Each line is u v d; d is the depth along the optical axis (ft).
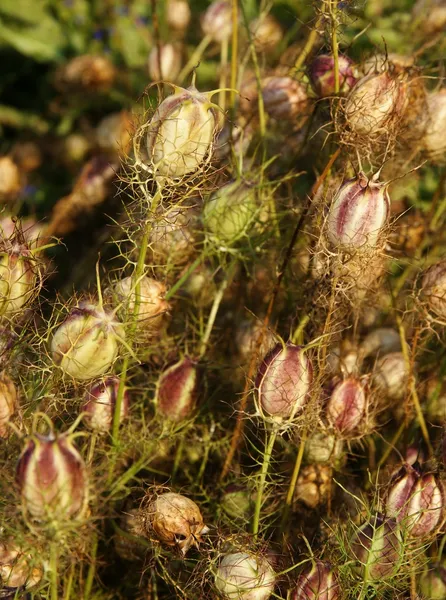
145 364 2.26
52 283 2.66
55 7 3.71
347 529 1.94
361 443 2.16
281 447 2.12
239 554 1.87
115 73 3.29
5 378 1.81
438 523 1.91
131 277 1.90
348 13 2.03
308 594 1.85
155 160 1.82
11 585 1.84
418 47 2.57
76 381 1.87
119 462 2.07
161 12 3.42
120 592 2.09
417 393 2.21
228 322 2.29
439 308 2.01
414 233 2.31
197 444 2.15
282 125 2.29
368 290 2.07
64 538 1.70
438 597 1.99
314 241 2.02
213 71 2.90
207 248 2.12
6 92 3.62
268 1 2.87
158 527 1.92
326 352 1.93
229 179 2.18
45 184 3.20
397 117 1.97
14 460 1.76
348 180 1.89
